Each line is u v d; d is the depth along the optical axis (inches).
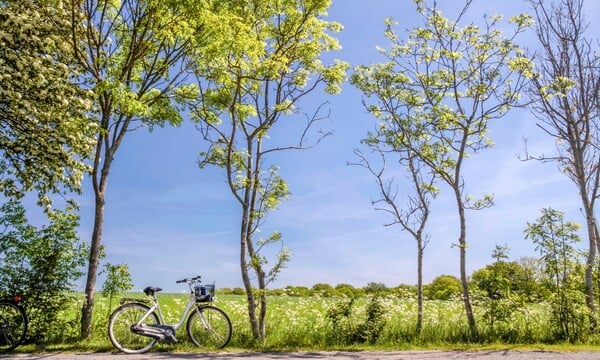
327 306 470.9
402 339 398.9
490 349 357.7
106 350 341.1
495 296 412.2
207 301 363.3
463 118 448.8
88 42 419.5
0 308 361.1
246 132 438.9
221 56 403.5
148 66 478.6
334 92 458.6
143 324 347.3
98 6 445.4
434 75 471.8
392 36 479.5
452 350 355.6
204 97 447.8
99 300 478.6
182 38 431.2
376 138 494.6
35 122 506.0
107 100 419.5
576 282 415.5
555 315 399.9
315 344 380.2
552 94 472.1
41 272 380.5
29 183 529.3
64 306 389.1
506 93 453.1
